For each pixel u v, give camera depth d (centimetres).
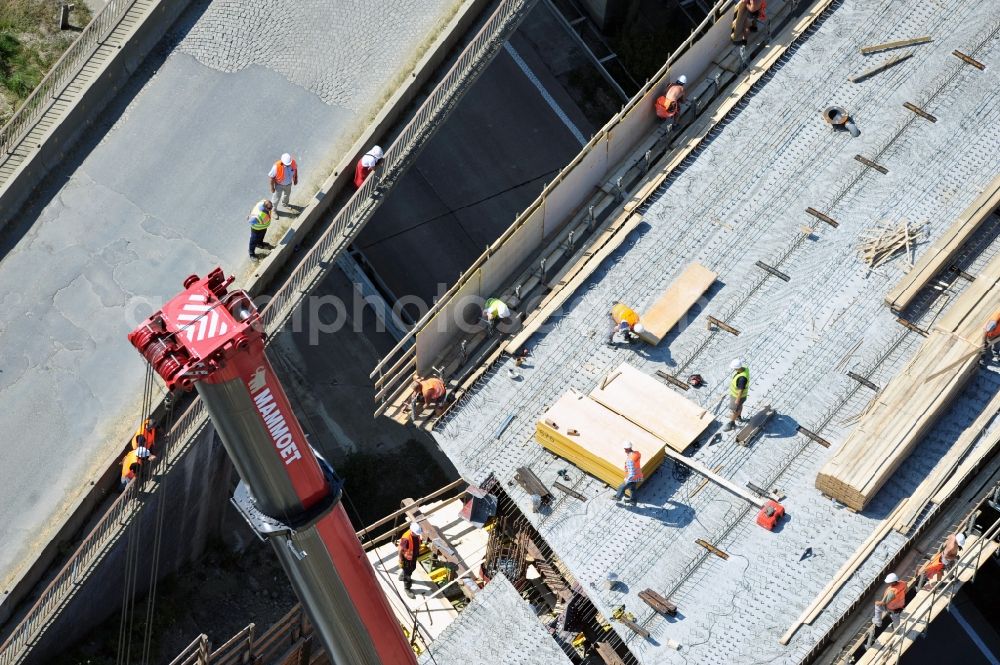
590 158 6588
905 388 5997
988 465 6072
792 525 5853
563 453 6044
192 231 6500
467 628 5922
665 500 5941
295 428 4569
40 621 5956
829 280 6394
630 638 5622
